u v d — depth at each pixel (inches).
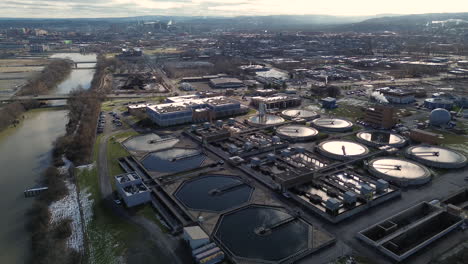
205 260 3223.4
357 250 3437.5
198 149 6328.7
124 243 3597.4
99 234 3782.0
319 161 5669.3
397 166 5226.4
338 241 3585.1
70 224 4008.4
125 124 7859.3
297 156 5880.9
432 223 3961.6
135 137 7017.7
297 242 3580.2
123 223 3971.5
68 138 6673.2
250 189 4805.6
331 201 4062.5
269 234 3730.3
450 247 3459.6
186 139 6889.8
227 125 7765.8
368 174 5187.0
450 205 3973.9
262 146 6240.2
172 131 7377.0
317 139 6761.8
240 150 6092.5
